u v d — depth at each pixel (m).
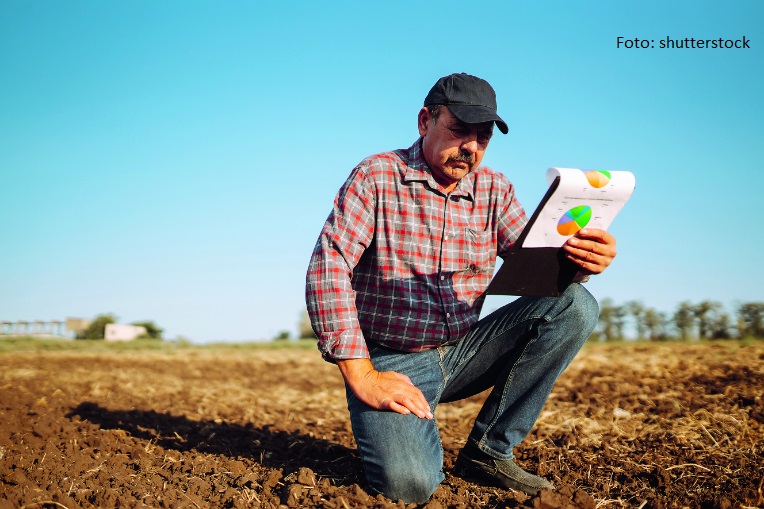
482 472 3.59
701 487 3.57
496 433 3.55
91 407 5.90
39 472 3.61
